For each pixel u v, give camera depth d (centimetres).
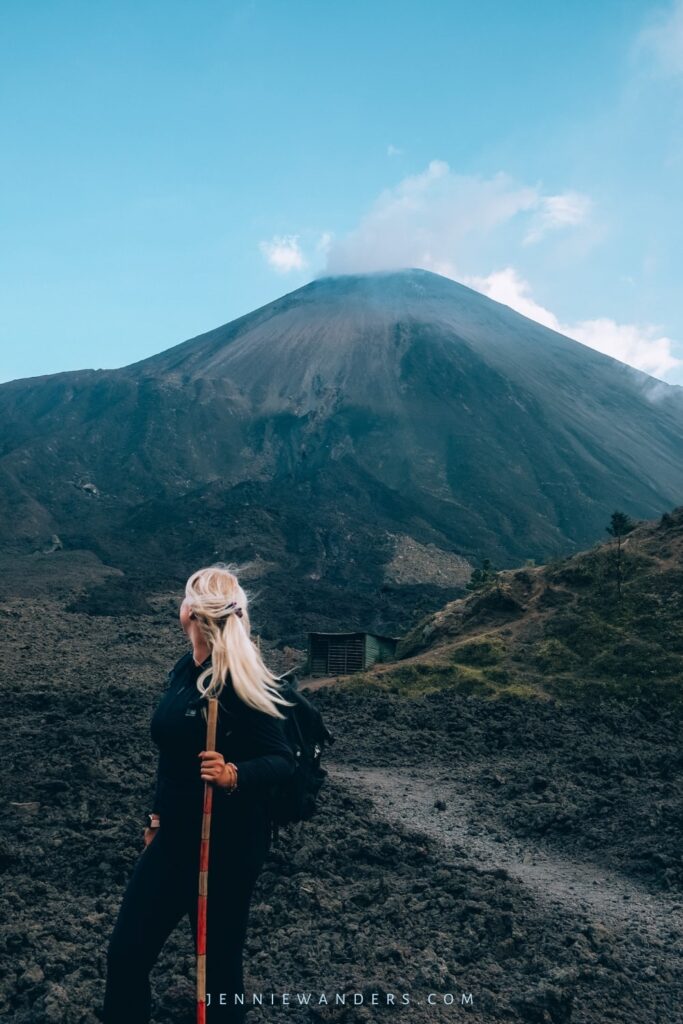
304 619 7419
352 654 4359
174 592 8381
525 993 741
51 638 5412
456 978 782
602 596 3875
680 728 2853
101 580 9075
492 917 915
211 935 480
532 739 2638
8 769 1716
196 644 508
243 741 486
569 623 3719
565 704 3109
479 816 1734
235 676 482
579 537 17438
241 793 476
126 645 5300
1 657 4394
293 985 753
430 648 4112
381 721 2964
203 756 464
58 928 872
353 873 1141
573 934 888
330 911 966
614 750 2506
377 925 919
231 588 509
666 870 1220
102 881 1057
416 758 2475
